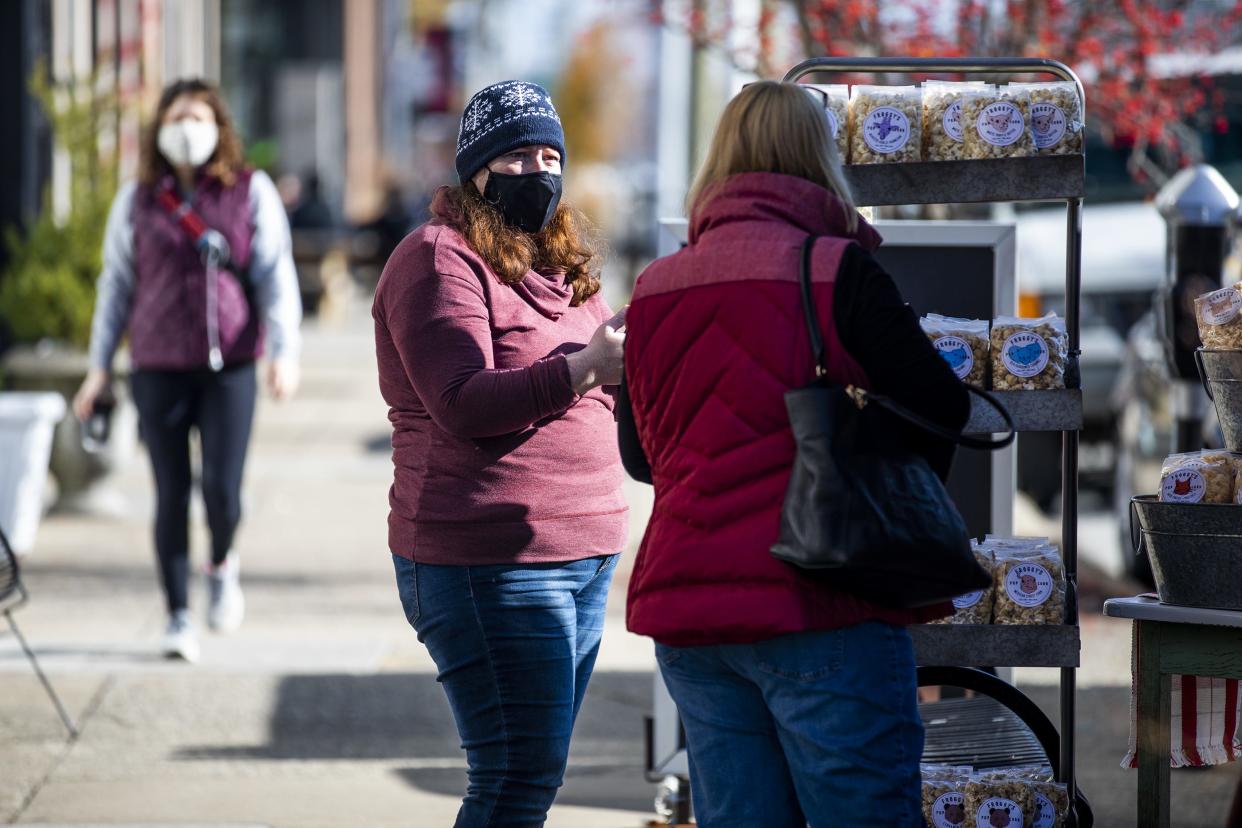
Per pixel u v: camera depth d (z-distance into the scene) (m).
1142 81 25.33
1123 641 22.50
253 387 20.25
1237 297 11.45
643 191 106.56
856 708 9.13
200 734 17.66
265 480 35.19
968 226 14.31
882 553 8.88
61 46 38.00
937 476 9.35
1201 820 15.28
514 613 10.73
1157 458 26.75
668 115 55.22
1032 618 11.64
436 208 11.12
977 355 11.59
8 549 17.11
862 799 9.09
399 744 17.50
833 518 8.86
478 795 10.80
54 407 24.03
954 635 11.55
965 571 9.09
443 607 10.77
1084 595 25.80
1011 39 25.33
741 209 9.60
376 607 23.83
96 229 31.38
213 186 19.95
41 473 24.06
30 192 36.28
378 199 120.56
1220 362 11.42
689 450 9.45
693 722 9.84
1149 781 11.52
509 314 10.84
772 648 9.24
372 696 19.09
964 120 11.77
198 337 19.56
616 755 17.48
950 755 12.80
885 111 11.82
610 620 23.53
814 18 25.41
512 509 10.70
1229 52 27.77
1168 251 19.16
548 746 10.83
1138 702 11.52
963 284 14.38
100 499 30.48
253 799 15.68
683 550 9.34
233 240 19.84
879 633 9.28
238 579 25.66
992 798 11.79
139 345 19.69
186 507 20.17
